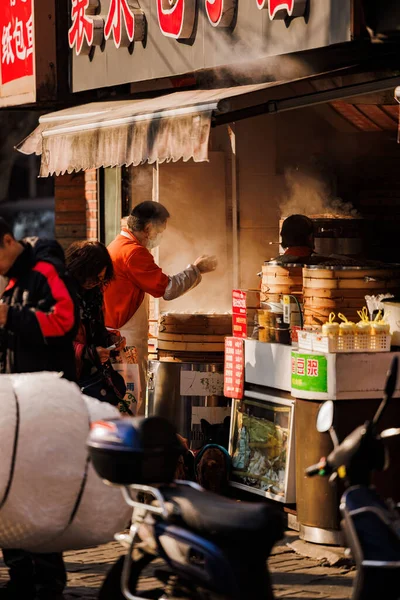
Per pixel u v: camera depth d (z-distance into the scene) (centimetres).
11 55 1263
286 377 761
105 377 746
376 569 453
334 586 648
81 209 1400
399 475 709
